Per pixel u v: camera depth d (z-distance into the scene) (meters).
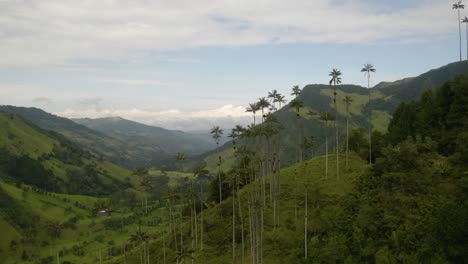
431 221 66.81
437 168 81.94
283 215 96.94
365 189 87.50
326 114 119.19
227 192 126.31
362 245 69.81
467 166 81.06
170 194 125.88
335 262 69.25
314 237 77.75
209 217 113.19
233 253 87.56
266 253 84.25
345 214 81.75
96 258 184.88
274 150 135.62
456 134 94.81
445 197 72.94
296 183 111.25
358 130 131.62
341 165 116.62
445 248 61.66
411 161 87.31
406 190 79.69
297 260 75.00
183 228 117.44
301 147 130.75
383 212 75.44
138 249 125.25
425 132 102.81
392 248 66.19
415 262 60.84
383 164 91.06
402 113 116.00
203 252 96.25
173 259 102.44
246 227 99.12
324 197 96.50
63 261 190.00
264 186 110.75
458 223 62.66
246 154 118.69
